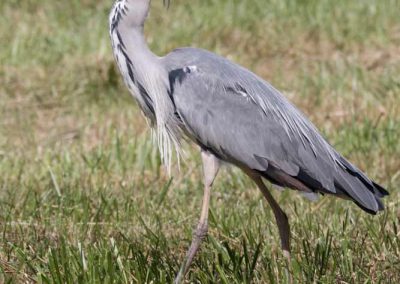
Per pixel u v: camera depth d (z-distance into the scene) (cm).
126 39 967
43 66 1789
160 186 1259
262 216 1111
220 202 1185
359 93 1603
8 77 1752
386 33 1883
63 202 1163
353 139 1387
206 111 946
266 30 1928
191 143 1234
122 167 1327
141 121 1536
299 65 1780
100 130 1516
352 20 1953
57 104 1658
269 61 1809
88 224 1090
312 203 1167
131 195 1199
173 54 981
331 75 1697
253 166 943
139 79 971
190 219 1120
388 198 1170
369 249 1002
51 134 1523
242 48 1856
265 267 941
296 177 946
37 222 1111
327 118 1509
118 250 956
